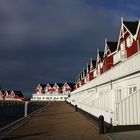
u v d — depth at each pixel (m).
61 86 142.75
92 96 36.44
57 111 40.91
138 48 27.09
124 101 18.11
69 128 18.80
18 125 21.42
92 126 19.98
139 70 19.20
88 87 44.94
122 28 32.47
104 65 42.25
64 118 27.94
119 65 24.30
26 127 20.05
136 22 32.31
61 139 13.88
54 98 136.12
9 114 47.66
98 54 48.75
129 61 21.41
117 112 18.45
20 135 15.66
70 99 82.94
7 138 14.49
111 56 37.28
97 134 15.52
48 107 55.81
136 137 13.71
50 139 13.95
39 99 138.50
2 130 18.00
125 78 22.72
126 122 17.84
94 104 30.78
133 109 17.73
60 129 18.28
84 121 24.19
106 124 21.39
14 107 80.25
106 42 40.59
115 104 19.12
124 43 32.03
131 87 21.22
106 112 22.61
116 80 25.58
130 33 29.61
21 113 49.69
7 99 153.62
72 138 14.14
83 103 42.00
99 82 34.00
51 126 20.38
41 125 21.30
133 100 17.81
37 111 41.34
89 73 62.56
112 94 24.30
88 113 34.56
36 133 16.44
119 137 13.92
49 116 31.03
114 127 17.75
